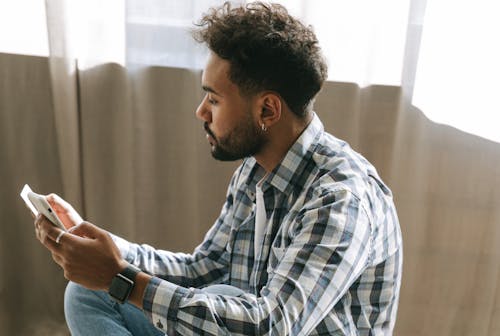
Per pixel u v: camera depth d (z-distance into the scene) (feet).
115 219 5.88
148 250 4.13
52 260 6.04
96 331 3.63
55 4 5.23
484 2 5.27
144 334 3.86
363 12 5.35
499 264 5.98
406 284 6.01
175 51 5.50
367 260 3.23
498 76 5.46
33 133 5.74
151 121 5.69
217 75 3.33
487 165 5.74
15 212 5.92
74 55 5.45
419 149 5.67
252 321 2.81
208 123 3.53
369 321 3.51
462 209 5.88
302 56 3.29
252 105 3.36
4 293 6.02
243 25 3.30
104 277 3.03
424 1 5.27
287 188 3.54
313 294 2.88
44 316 6.15
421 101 5.54
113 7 5.39
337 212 3.05
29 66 5.55
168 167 5.83
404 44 5.43
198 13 5.39
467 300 6.10
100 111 5.61
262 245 3.63
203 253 4.23
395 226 3.51
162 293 2.94
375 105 5.64
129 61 5.48
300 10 5.35
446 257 6.01
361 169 3.43
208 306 2.86
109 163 5.76
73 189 5.71
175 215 5.97
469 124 5.61
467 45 5.39
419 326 6.16
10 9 5.39
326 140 3.60
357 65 5.49
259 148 3.51
